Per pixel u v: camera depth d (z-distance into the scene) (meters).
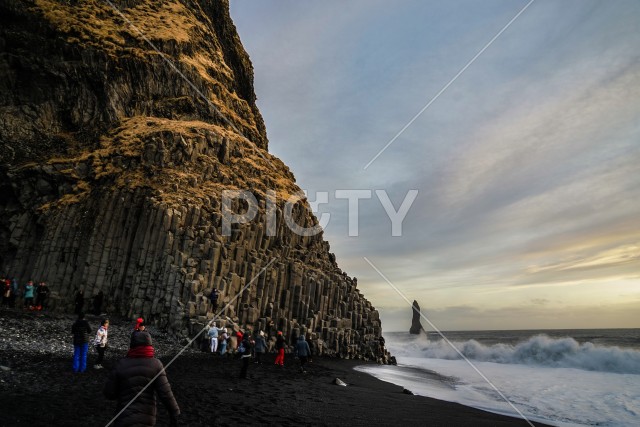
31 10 46.47
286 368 25.52
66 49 45.47
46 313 27.89
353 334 41.97
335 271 47.44
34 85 43.41
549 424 15.89
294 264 39.00
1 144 39.88
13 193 37.06
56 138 42.38
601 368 35.81
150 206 34.25
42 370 15.57
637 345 80.62
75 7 50.94
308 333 36.31
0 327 21.72
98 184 37.12
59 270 33.00
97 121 44.69
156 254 32.34
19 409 10.91
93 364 17.58
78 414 10.95
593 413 18.22
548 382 28.09
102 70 46.06
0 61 42.78
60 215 34.66
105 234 34.00
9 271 33.91
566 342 40.50
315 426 12.41
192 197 37.00
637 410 18.86
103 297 32.12
